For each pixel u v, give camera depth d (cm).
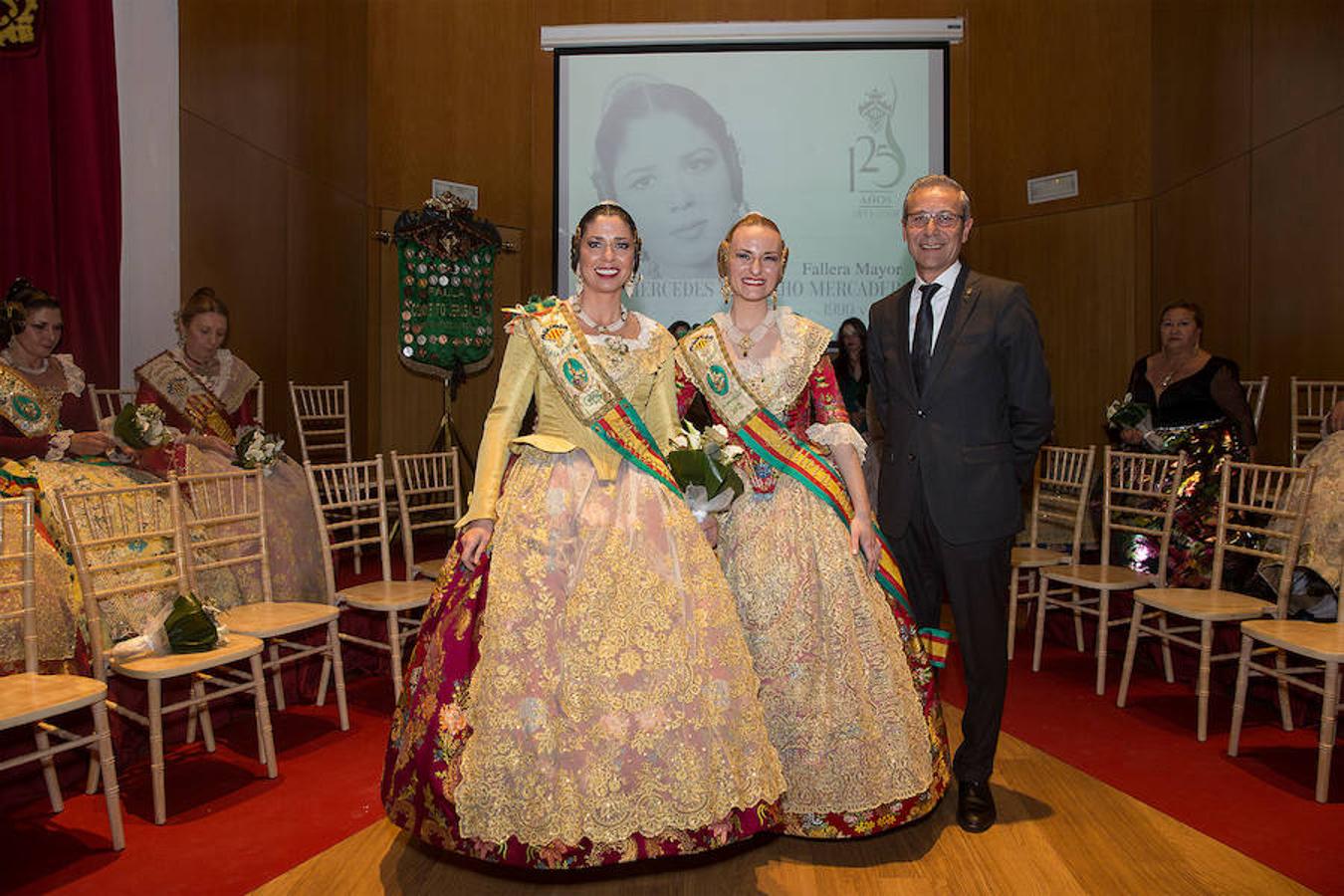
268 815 267
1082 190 732
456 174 788
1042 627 425
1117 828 254
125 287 478
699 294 798
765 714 233
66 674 270
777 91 789
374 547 648
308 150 664
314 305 671
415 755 214
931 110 780
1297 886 221
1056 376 747
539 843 196
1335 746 322
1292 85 524
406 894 219
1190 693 388
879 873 228
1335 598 354
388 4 772
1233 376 460
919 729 241
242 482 382
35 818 265
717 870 230
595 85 800
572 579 214
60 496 271
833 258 789
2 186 404
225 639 289
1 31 407
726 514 248
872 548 246
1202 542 427
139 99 484
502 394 232
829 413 252
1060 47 741
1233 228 588
